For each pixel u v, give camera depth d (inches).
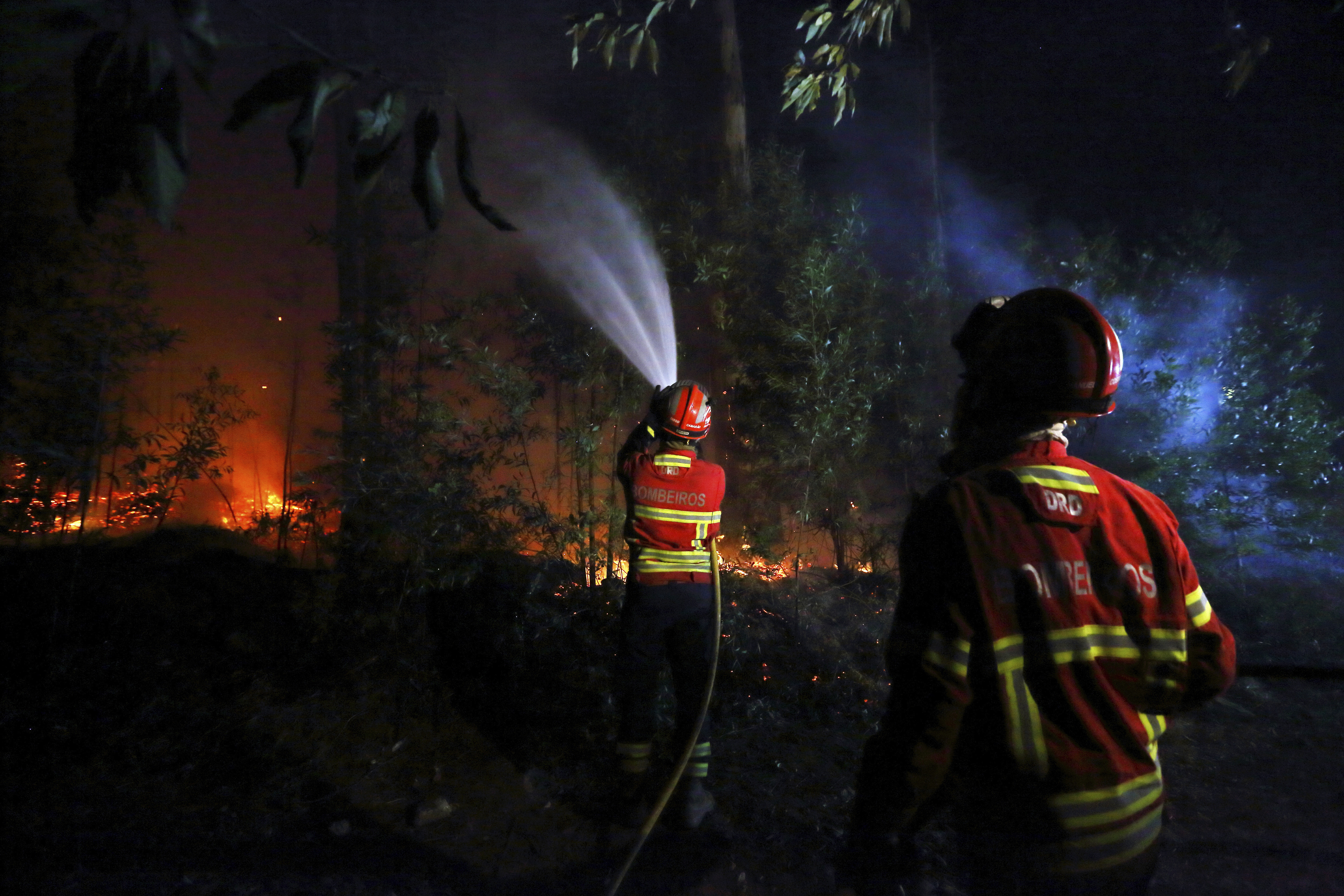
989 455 70.1
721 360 218.4
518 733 173.2
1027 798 61.7
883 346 217.2
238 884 128.2
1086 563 63.8
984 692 62.6
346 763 162.6
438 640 190.2
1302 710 195.6
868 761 63.5
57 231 189.0
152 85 48.8
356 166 60.2
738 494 216.8
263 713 170.6
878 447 221.3
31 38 47.3
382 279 195.2
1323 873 134.3
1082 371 65.9
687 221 208.4
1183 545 67.8
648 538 147.5
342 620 181.6
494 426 186.5
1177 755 175.6
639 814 146.2
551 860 137.5
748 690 187.6
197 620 195.9
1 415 176.9
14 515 179.2
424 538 172.9
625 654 148.9
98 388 183.3
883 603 219.1
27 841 134.6
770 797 156.3
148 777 154.3
